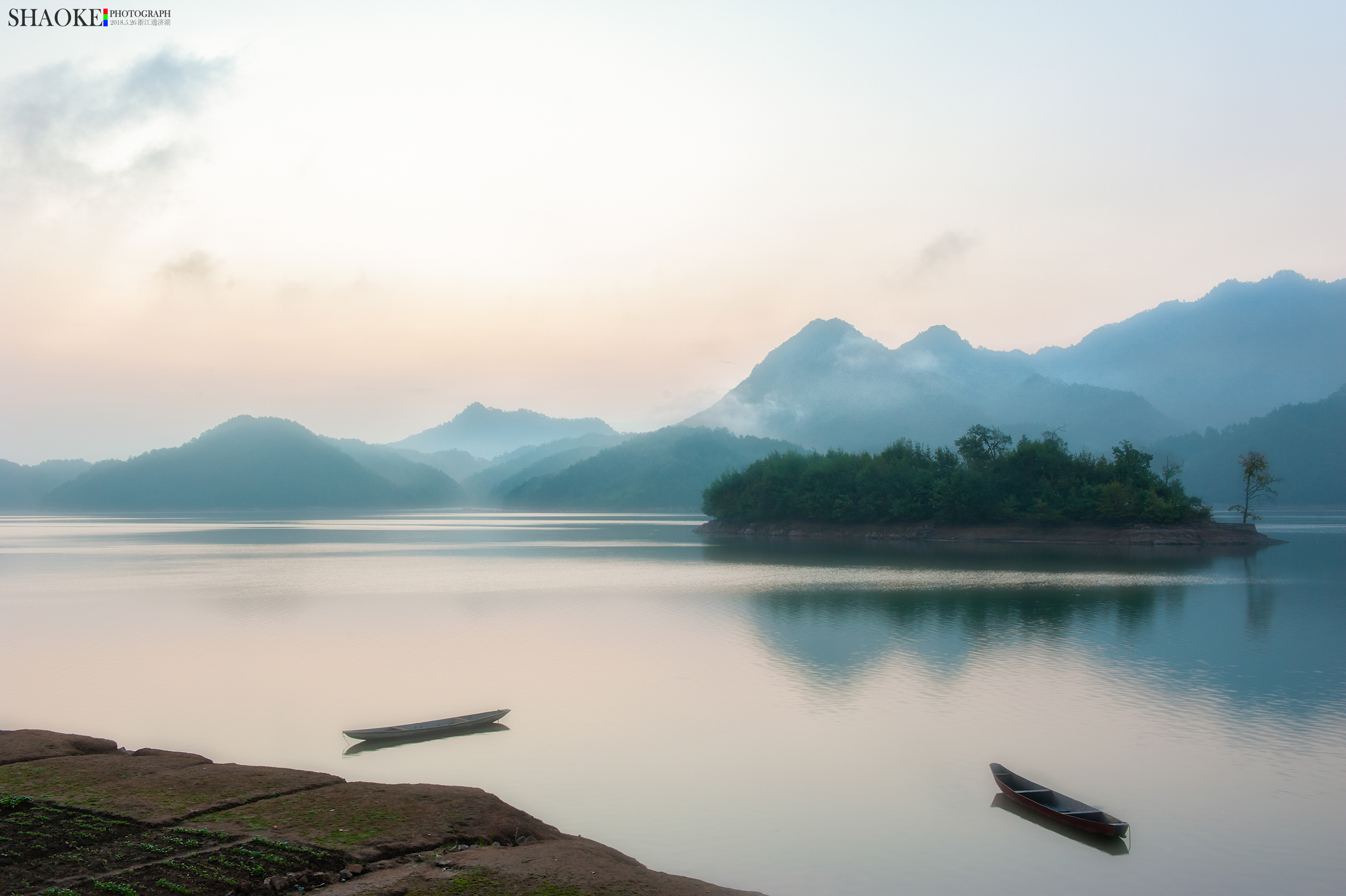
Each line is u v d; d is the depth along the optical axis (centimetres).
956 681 4147
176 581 8925
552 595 7525
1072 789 2759
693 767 2944
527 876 1745
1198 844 2350
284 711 3669
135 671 4434
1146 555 12344
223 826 1970
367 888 1656
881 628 5612
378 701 3822
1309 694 3884
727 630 5584
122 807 2075
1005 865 2225
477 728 3397
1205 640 5178
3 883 1620
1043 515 15300
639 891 1692
